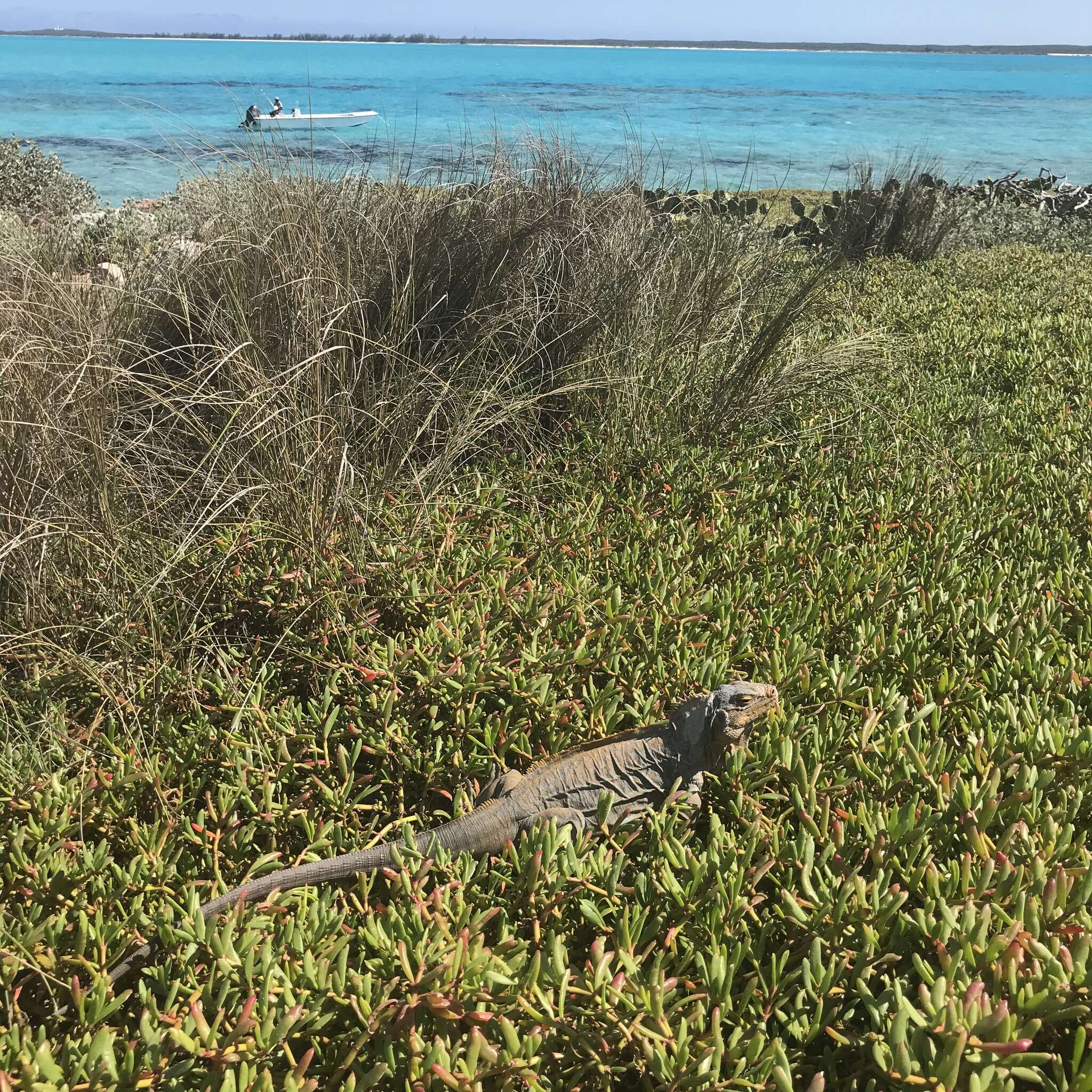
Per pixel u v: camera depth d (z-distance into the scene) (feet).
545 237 9.70
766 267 11.35
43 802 4.80
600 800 4.55
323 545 6.62
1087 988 3.57
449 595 6.31
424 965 3.85
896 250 18.97
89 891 4.39
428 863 4.28
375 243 9.09
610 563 6.98
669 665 5.74
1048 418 9.70
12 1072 3.53
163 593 6.29
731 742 4.84
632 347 9.30
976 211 22.54
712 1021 3.71
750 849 4.35
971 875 4.17
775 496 8.09
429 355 8.55
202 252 8.14
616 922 4.11
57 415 6.41
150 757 5.19
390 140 10.54
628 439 8.74
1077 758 4.74
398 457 7.85
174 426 7.25
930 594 6.32
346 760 5.03
